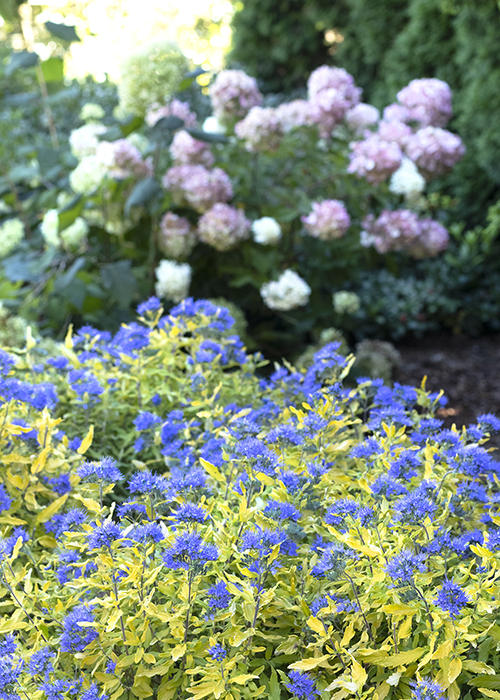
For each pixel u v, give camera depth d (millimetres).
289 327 3584
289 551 1064
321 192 3623
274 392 1822
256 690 981
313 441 1346
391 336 4398
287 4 6594
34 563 1228
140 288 3148
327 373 1579
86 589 1114
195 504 1102
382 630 1114
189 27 11320
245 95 3256
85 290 2713
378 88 5727
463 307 4590
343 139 3525
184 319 1979
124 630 991
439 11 4828
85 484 1301
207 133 2938
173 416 1557
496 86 4379
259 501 1172
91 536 1001
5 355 1422
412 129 3689
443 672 946
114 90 5207
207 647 1034
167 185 3107
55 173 3045
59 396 1739
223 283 3445
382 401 1588
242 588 1023
